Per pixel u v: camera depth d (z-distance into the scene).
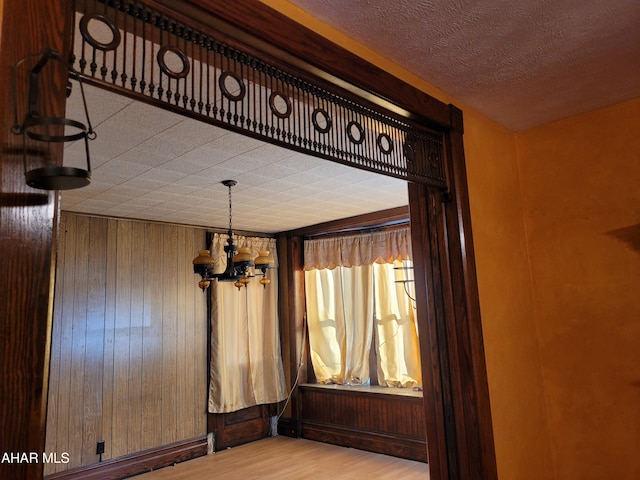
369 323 5.10
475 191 2.16
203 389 4.91
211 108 1.17
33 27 0.82
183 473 4.27
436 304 2.00
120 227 4.53
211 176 3.34
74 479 3.90
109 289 4.36
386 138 1.72
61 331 4.01
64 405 3.95
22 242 0.77
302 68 1.41
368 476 4.06
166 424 4.57
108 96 2.03
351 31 1.58
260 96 1.30
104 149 2.73
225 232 5.36
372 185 3.75
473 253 2.02
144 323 4.56
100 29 1.38
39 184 0.76
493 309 2.10
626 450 2.11
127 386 4.35
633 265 2.16
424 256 2.06
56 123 0.75
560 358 2.34
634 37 1.69
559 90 2.09
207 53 1.18
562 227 2.39
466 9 1.48
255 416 5.36
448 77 1.93
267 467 4.38
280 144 1.32
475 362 1.88
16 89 0.78
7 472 0.72
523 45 1.71
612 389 2.17
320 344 5.51
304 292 5.73
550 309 2.39
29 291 0.77
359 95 1.62
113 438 4.20
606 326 2.21
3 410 0.73
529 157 2.54
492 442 1.88
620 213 2.21
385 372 4.96
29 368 0.76
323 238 5.57
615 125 2.26
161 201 4.00
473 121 2.25
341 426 5.03
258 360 5.37
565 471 2.27
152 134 2.52
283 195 3.98
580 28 1.61
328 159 1.46
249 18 1.21
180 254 4.96
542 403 2.32
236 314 5.23
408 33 1.60
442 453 1.90
